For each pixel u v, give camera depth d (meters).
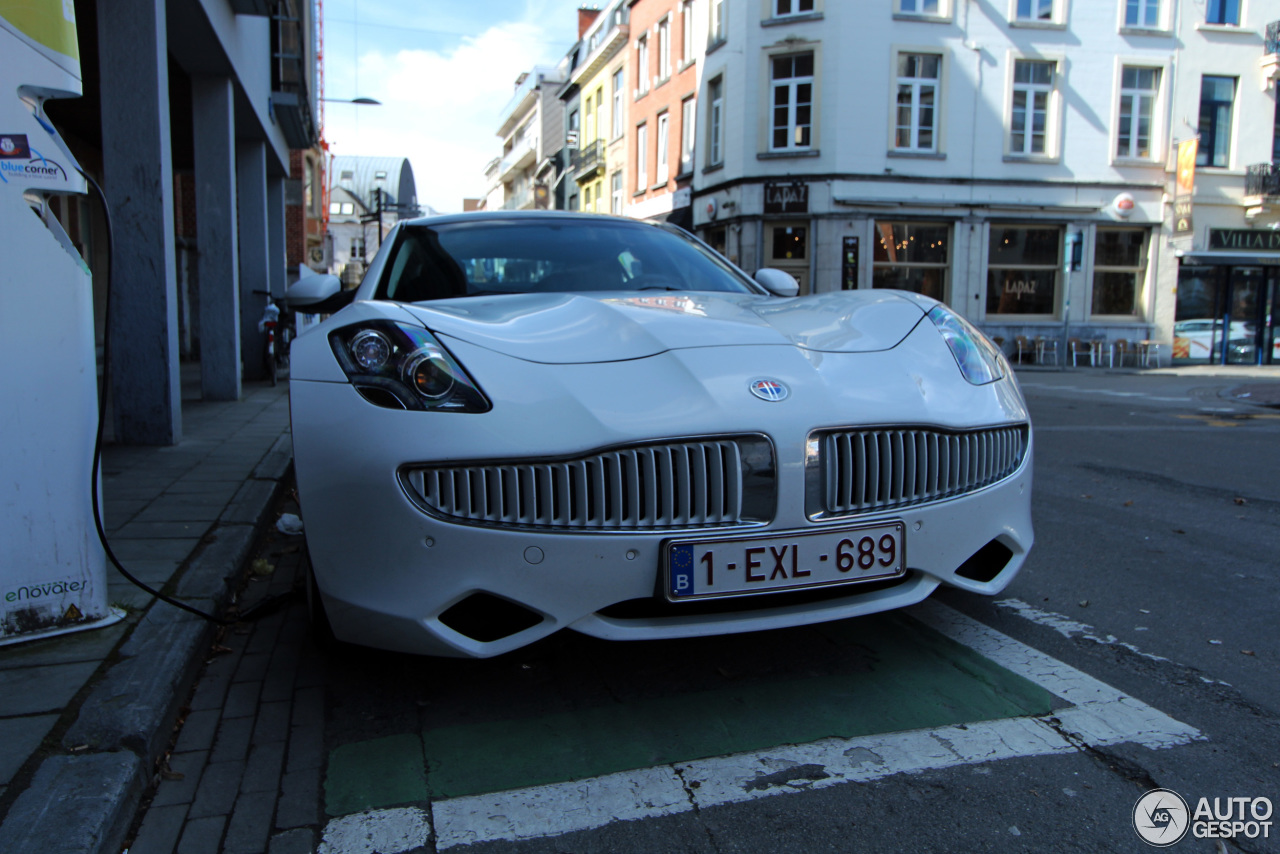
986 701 2.26
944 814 1.74
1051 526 4.28
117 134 5.50
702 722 2.15
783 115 21.78
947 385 2.38
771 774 1.90
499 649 2.01
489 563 1.96
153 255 5.62
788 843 1.66
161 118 5.56
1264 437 7.69
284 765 1.96
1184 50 21.95
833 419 2.11
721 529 2.03
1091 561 3.62
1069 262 21.89
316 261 30.62
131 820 1.72
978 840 1.66
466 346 2.13
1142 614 2.94
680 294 2.93
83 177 2.36
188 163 13.38
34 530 2.34
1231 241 22.66
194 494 4.21
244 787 1.86
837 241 21.33
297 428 2.11
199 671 2.43
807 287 21.95
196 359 15.52
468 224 3.48
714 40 23.12
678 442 2.01
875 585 2.26
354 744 2.05
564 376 2.09
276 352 11.45
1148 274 22.39
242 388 9.87
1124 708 2.21
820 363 2.29
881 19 20.91
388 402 2.03
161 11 5.59
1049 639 2.70
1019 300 22.28
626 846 1.66
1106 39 21.67
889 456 2.18
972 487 2.34
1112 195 22.02
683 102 25.77
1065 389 13.92
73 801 1.62
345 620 2.07
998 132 21.55
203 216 8.30
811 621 2.12
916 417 2.21
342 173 55.56
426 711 2.22
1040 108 21.86
